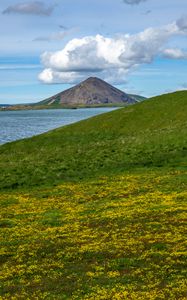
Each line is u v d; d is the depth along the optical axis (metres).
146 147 69.44
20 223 40.78
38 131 183.38
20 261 31.39
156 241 32.31
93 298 23.94
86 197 47.84
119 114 100.44
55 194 50.34
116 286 25.30
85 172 60.09
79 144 83.94
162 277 26.11
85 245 33.09
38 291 25.92
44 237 35.94
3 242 35.50
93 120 100.94
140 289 24.75
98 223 38.50
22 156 77.88
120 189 49.25
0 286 27.28
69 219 40.69
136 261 29.06
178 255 29.16
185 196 43.66
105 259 30.03
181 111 92.44
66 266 29.59
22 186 56.06
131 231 35.34
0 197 50.91
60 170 62.28
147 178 52.62
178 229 34.50
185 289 24.00
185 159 60.28
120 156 66.44
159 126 87.56
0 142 139.50
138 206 42.16
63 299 24.41
